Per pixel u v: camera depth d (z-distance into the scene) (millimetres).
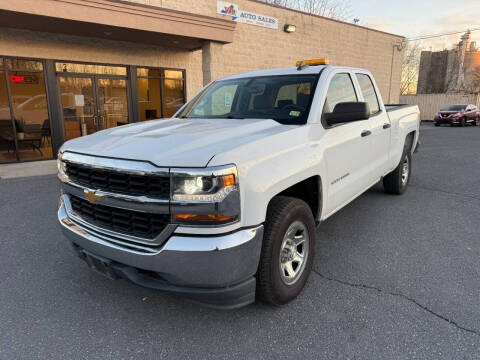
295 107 3309
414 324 2576
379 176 4750
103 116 11227
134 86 11688
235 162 2209
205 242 2135
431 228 4480
